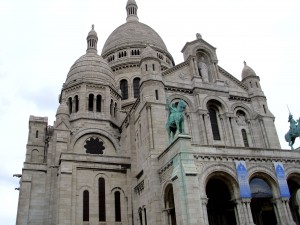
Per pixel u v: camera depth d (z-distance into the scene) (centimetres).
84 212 4091
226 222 3703
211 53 4931
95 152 5003
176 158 3191
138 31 7850
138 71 7031
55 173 4472
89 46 6781
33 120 5512
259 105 4738
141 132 4231
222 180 3306
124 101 6631
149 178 3675
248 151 3434
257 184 3356
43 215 4372
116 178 4444
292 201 3762
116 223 4181
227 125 4419
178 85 4466
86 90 5406
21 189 4475
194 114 4338
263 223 3875
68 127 4850
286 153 3588
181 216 2902
